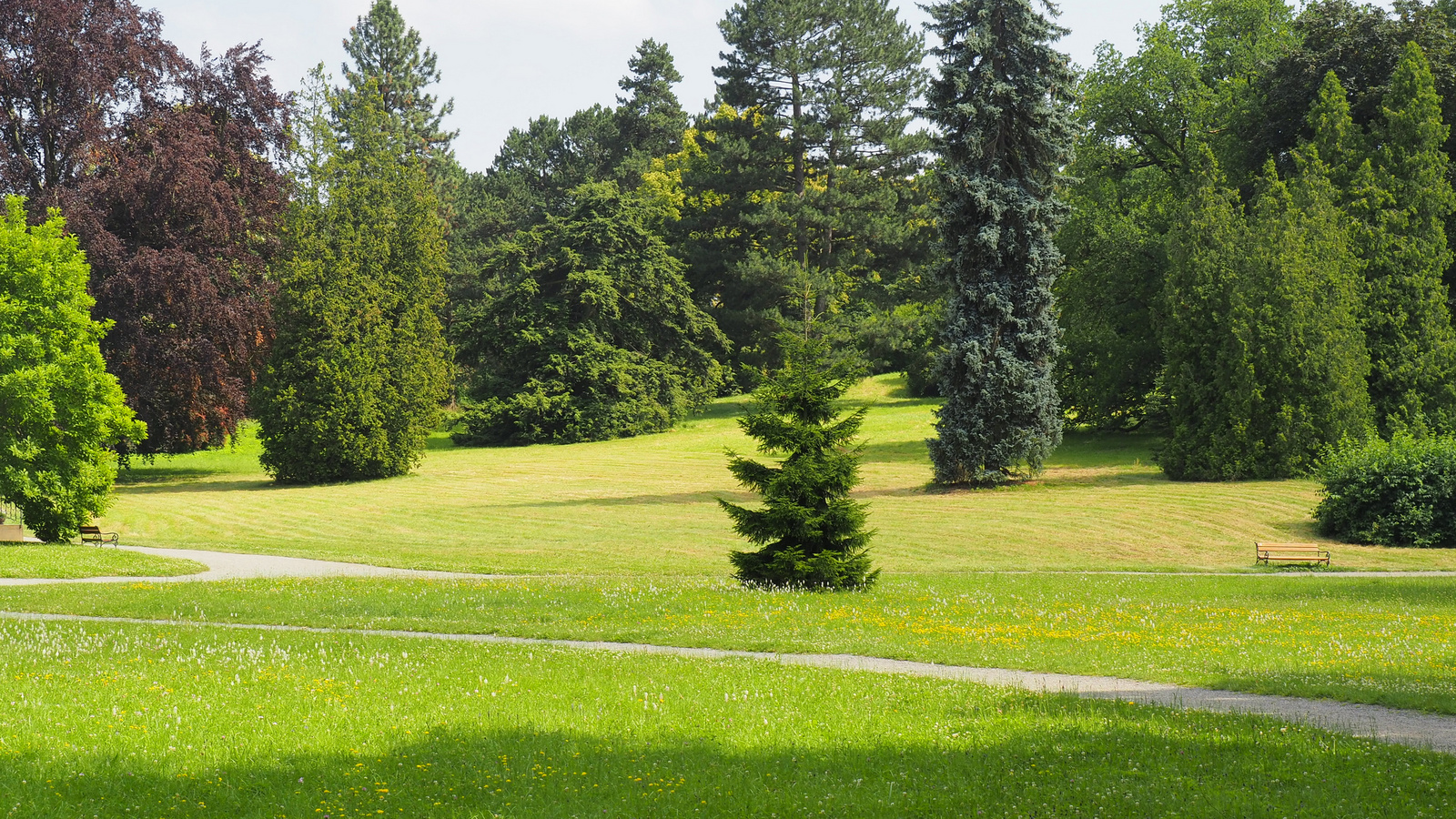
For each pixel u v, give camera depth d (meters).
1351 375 39.06
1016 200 40.97
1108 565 27.72
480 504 41.84
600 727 10.19
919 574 25.31
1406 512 30.27
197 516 39.69
